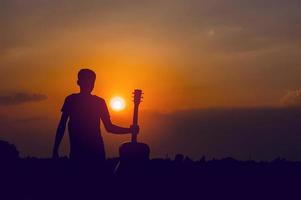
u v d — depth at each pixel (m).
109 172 10.97
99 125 10.62
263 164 18.50
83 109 10.47
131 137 11.45
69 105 10.50
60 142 10.57
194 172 15.98
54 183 10.71
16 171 15.75
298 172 17.69
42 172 15.26
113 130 10.99
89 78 10.57
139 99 11.66
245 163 18.33
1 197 13.77
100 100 10.66
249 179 16.45
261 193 15.20
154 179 12.35
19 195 14.00
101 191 10.54
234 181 16.03
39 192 14.03
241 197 14.62
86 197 10.46
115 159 12.41
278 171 17.61
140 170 11.21
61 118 10.52
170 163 16.14
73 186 10.47
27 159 16.95
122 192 10.87
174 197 13.41
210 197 14.29
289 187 16.00
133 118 11.53
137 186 11.11
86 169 10.41
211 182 15.52
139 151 11.24
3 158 16.39
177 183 14.62
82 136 10.41
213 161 17.94
